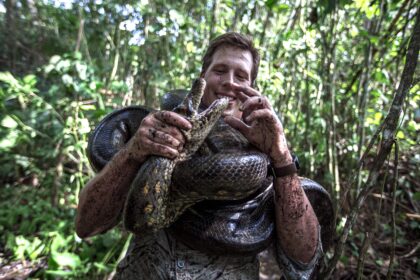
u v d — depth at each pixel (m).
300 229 2.02
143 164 1.71
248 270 2.13
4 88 6.05
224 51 2.22
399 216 4.98
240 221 2.03
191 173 1.78
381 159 2.17
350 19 5.66
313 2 5.00
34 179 7.25
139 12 6.22
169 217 1.89
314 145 6.01
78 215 2.02
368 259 4.40
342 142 5.51
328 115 4.64
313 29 4.54
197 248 1.98
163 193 1.71
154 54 6.74
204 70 2.33
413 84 2.22
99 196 1.87
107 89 6.42
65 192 6.70
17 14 9.40
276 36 4.96
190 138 1.72
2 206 6.35
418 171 5.23
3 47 8.95
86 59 7.01
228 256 2.04
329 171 4.58
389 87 5.67
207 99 2.20
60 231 5.16
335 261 2.24
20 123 5.59
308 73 5.07
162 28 5.64
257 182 1.87
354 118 4.93
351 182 2.46
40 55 8.90
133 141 1.72
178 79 6.30
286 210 1.99
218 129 2.10
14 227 5.85
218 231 1.95
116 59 6.51
